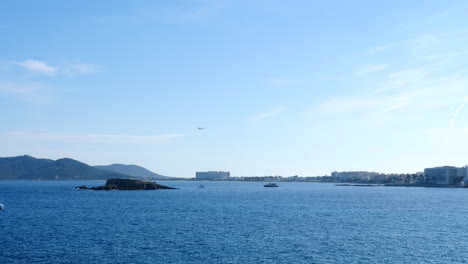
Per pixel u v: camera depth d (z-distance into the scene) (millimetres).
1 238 79375
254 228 95000
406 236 85125
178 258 64062
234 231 90125
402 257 66250
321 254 67812
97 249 69750
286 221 108812
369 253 68812
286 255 66875
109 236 82375
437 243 77500
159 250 69500
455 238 83000
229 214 127000
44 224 99938
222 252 68438
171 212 132375
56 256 64562
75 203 171000
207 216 120375
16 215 120438
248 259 63938
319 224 103000
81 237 81000
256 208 151125
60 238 79812
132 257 64438
